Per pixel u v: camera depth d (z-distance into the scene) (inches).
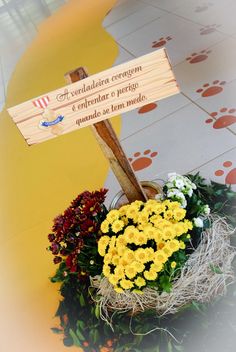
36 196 85.1
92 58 138.1
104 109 42.6
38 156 99.0
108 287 48.8
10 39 238.4
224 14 115.9
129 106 42.3
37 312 59.0
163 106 90.9
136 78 39.9
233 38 101.4
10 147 110.4
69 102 41.9
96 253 48.5
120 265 42.1
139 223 45.2
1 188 93.5
